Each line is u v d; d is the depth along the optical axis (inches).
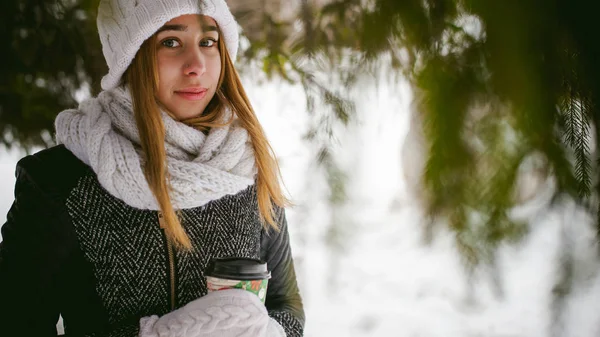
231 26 50.1
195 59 49.8
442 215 16.1
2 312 45.7
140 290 49.6
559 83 15.3
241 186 52.9
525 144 15.8
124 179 47.8
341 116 18.7
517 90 15.1
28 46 46.1
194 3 47.4
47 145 58.4
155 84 50.4
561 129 15.7
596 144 15.7
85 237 48.4
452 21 16.7
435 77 16.4
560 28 15.0
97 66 53.3
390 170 16.8
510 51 15.0
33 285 46.8
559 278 15.8
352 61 18.8
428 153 16.2
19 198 48.1
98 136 48.2
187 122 53.8
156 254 49.7
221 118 54.0
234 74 54.6
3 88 49.9
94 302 49.7
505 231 16.0
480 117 16.0
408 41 17.4
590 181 15.7
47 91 52.7
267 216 56.1
